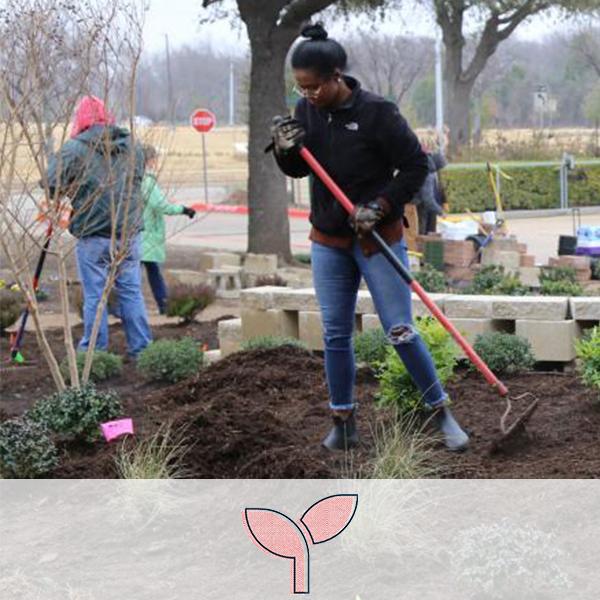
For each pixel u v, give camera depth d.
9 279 13.34
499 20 44.50
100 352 9.99
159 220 14.16
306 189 38.34
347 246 6.68
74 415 7.26
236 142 55.69
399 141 6.41
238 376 8.63
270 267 18.20
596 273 17.16
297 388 8.55
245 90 39.44
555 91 74.62
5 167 8.62
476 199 32.84
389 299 6.62
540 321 9.32
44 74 7.77
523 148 39.12
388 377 7.20
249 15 20.31
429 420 6.88
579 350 7.73
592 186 35.12
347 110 6.47
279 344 9.45
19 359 11.03
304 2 19.83
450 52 45.56
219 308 15.07
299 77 6.38
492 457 6.67
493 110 68.06
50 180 8.62
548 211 34.00
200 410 7.39
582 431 7.09
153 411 8.22
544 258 22.42
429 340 7.48
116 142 8.94
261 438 6.86
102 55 8.07
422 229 18.73
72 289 15.85
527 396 7.82
